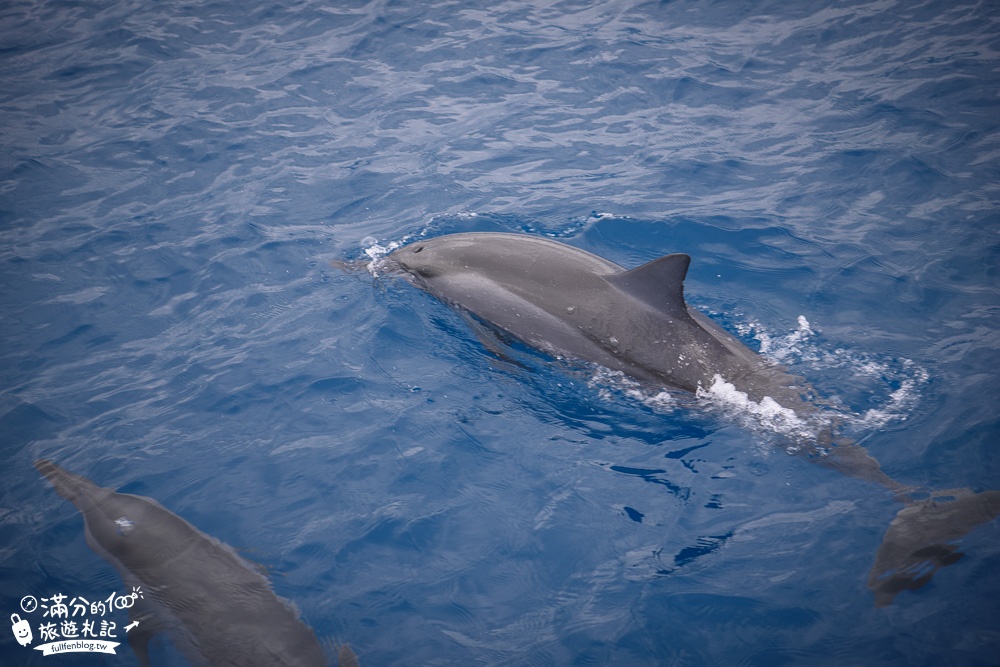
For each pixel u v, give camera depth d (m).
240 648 5.20
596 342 7.61
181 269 9.77
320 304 9.07
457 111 12.83
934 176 10.56
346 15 15.73
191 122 12.72
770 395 7.05
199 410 7.77
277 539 6.39
